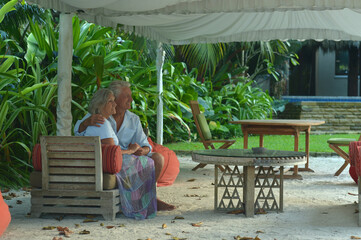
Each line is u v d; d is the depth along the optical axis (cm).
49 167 575
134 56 1345
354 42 2567
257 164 572
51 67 946
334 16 962
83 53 998
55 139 565
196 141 1633
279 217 595
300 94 3117
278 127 955
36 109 856
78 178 568
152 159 617
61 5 682
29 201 686
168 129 1491
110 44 1255
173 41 1141
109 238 490
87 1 648
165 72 1538
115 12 740
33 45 977
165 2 684
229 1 686
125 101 626
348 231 525
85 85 988
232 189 799
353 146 615
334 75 3125
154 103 1301
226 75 2011
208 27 1031
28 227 532
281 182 623
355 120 2148
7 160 836
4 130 816
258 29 1089
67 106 703
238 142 1577
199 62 1778
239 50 2019
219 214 612
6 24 995
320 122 948
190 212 623
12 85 896
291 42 2281
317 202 689
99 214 590
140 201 591
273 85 2433
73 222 558
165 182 830
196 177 924
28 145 902
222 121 1798
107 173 575
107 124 602
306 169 1010
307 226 548
